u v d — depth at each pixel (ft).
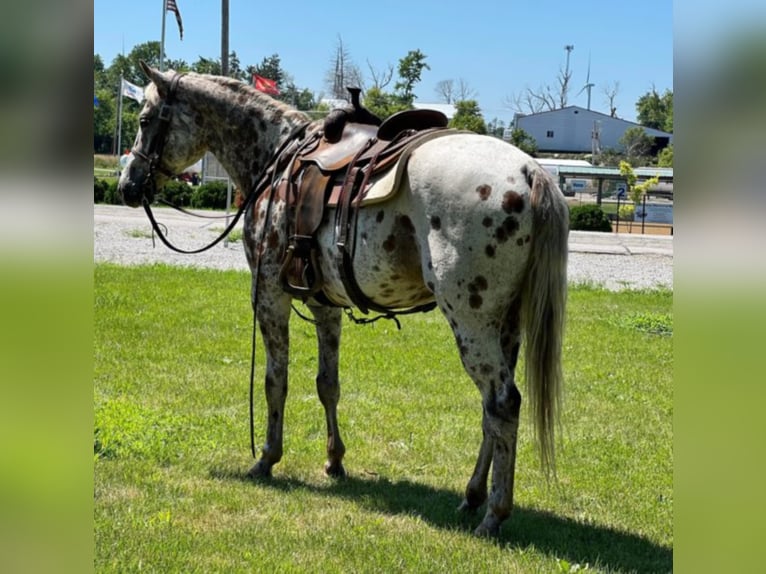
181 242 56.03
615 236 83.61
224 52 61.57
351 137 13.74
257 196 15.06
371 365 24.18
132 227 63.98
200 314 30.81
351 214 12.48
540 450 11.10
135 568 10.69
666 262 59.93
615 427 18.65
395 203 11.87
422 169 11.46
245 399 19.94
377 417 18.97
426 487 14.67
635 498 14.12
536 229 10.87
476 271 10.98
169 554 11.19
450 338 28.71
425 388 21.76
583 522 12.95
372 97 144.97
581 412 19.92
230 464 15.58
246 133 15.80
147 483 14.15
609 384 22.84
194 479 14.56
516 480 15.08
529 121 221.05
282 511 13.11
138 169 16.26
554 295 10.93
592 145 216.54
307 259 13.43
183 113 16.10
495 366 11.25
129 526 12.16
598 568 10.91
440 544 11.68
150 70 16.03
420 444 17.15
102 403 18.52
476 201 10.91
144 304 32.32
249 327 28.78
